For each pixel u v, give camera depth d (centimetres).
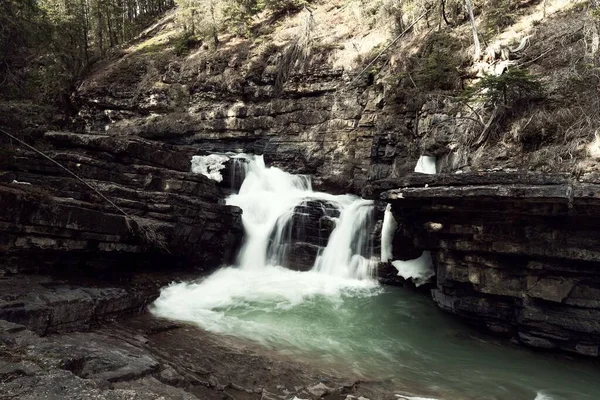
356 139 2231
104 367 605
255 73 2714
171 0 4544
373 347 997
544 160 1175
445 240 1119
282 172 2258
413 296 1398
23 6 1327
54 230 933
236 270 1606
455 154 1614
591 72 1238
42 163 1260
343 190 2198
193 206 1420
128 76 3175
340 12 2958
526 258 962
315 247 1678
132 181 1411
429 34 2159
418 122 1934
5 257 894
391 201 1195
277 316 1160
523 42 1634
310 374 788
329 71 2420
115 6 3772
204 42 3177
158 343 844
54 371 478
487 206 969
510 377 858
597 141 1070
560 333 941
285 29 3039
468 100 1524
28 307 737
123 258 1195
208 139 2755
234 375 741
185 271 1430
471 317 1104
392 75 2125
